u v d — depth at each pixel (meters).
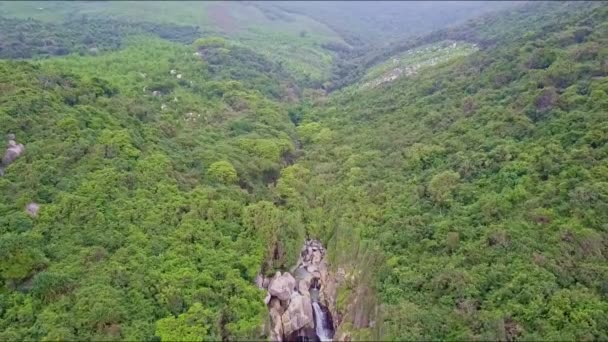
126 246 58.69
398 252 63.31
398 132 95.62
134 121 83.31
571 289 52.50
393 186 77.62
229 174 77.62
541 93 80.56
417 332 50.78
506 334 49.00
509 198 64.25
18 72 79.56
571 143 69.25
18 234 55.75
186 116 99.31
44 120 70.31
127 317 50.88
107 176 65.88
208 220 66.75
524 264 55.41
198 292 55.19
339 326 58.91
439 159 80.06
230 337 52.72
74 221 59.53
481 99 91.62
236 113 108.25
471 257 58.28
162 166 72.62
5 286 52.44
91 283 53.06
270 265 65.69
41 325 48.66
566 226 57.88
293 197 80.31
